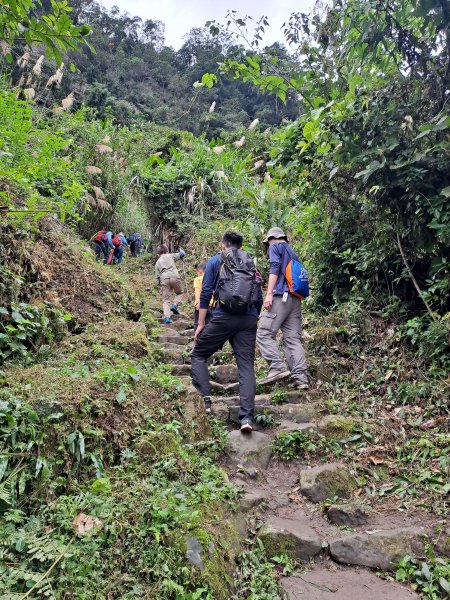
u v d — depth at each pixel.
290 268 4.01
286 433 3.25
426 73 3.59
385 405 3.64
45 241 4.45
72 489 2.20
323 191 4.68
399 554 2.26
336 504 2.65
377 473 2.96
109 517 2.04
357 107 3.71
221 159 10.38
